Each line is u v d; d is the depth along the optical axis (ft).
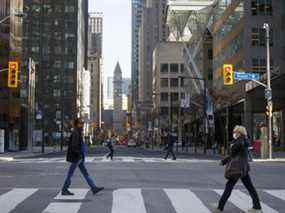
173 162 123.24
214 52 330.13
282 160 131.44
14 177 76.43
